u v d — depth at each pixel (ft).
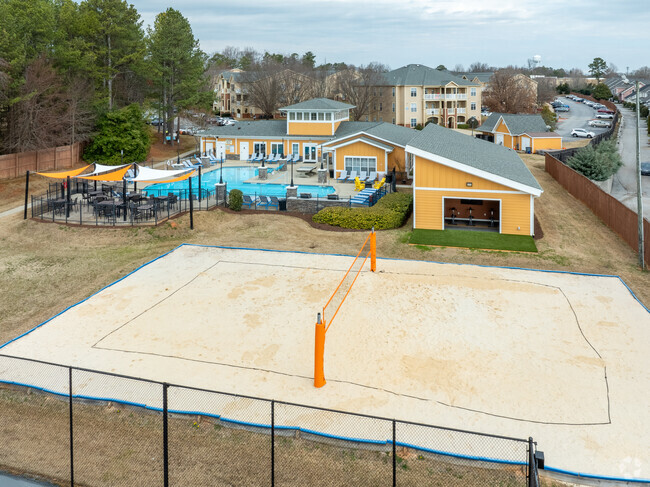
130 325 57.16
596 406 41.60
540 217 108.99
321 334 43.55
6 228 96.89
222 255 83.56
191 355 50.34
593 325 56.80
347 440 37.47
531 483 30.01
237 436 38.73
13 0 146.51
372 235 74.13
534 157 213.05
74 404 42.88
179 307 62.23
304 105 174.91
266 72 353.10
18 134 144.25
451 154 97.40
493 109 333.83
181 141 241.35
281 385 44.96
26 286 71.72
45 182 137.59
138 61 189.47
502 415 40.50
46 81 146.82
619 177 182.50
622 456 35.65
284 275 73.72
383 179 133.18
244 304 63.10
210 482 34.42
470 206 102.58
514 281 71.00
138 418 40.98
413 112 298.56
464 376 46.26
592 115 391.45
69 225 96.27
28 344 52.65
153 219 98.37
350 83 301.63
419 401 42.50
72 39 177.47
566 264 78.69
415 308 61.57
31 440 38.93
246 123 192.65
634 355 49.93
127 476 35.09
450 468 35.24
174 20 209.97
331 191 130.41
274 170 160.45
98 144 167.12
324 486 33.99
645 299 65.10
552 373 46.70
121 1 190.49
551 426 39.06
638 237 78.13
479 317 59.00
